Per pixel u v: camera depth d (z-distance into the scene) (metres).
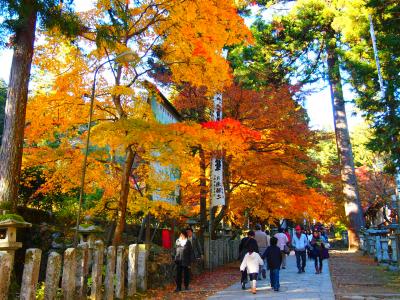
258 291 9.13
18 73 8.79
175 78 11.58
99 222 14.80
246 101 13.48
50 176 12.15
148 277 9.66
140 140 8.95
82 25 9.43
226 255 17.34
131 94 10.05
